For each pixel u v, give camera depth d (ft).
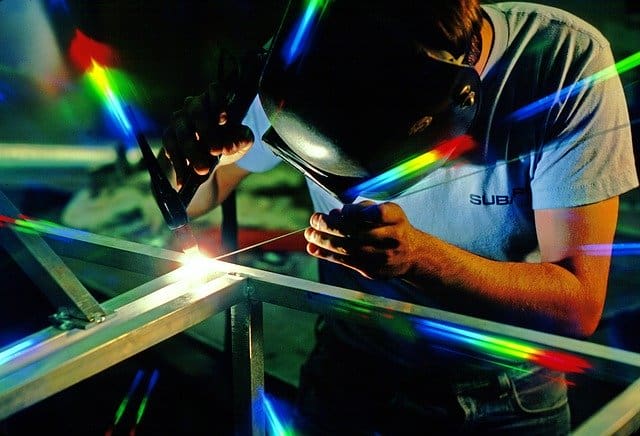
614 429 2.41
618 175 4.71
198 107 4.19
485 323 3.04
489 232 5.14
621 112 4.76
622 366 2.72
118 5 12.37
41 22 11.92
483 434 5.45
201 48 12.66
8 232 3.13
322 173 4.05
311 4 3.69
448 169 4.95
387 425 5.71
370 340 5.67
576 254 4.78
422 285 4.54
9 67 12.09
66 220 12.22
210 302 3.40
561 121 4.67
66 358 2.77
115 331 2.99
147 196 12.84
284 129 3.80
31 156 12.88
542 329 4.79
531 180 4.89
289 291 3.52
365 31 3.53
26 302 8.89
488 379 5.29
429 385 5.43
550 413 5.47
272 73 3.72
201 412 8.42
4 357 2.78
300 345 9.34
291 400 8.20
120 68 12.73
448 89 3.61
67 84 12.56
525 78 4.72
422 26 3.56
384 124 3.60
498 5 5.05
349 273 5.85
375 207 3.96
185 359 9.33
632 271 9.29
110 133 13.01
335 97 3.57
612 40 8.65
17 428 8.18
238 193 12.41
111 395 8.81
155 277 3.86
